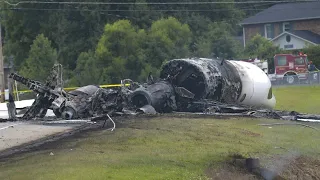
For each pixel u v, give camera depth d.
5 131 38.81
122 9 118.06
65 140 33.94
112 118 43.94
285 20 170.38
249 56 136.38
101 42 104.31
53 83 48.28
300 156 33.78
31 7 124.25
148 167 27.27
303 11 171.62
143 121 41.88
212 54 116.50
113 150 30.72
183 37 108.31
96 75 102.94
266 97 60.06
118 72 103.06
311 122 44.75
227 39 119.62
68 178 24.47
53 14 122.69
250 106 54.69
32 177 24.64
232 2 136.00
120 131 36.84
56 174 25.09
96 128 38.88
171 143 33.38
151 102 49.16
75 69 109.44
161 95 50.25
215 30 121.31
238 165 30.27
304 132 40.28
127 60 103.94
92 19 116.81
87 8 116.00
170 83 52.38
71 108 46.38
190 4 126.00
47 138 35.28
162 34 104.75
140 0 117.88
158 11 119.56
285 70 122.94
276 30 172.12
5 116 54.41
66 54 117.00
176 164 28.31
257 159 30.47
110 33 103.94
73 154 29.39
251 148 33.81
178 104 51.75
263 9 187.00
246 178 28.62
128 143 32.69
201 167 28.38
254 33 172.75
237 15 154.50
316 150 35.31
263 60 123.19
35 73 105.06
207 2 125.25
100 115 46.16
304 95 73.75
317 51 136.62
